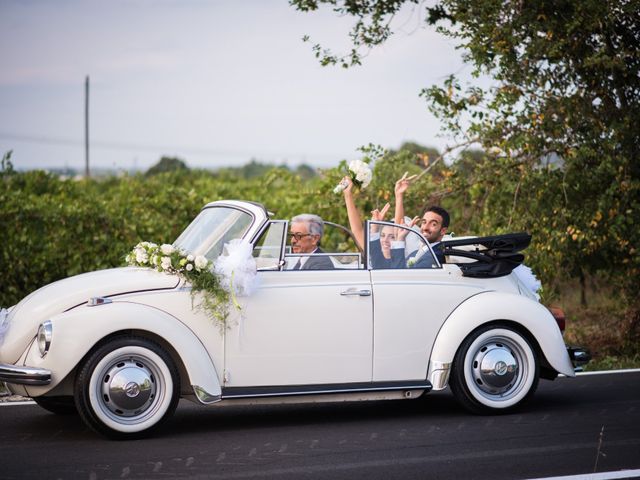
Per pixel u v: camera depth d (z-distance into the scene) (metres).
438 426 6.78
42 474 5.37
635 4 9.95
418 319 7.00
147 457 5.78
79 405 6.19
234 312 6.52
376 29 10.82
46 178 18.53
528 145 10.59
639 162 10.86
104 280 6.54
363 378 6.86
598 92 10.77
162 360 6.30
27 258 13.59
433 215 7.85
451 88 10.59
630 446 6.08
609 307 12.84
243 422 6.99
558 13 10.48
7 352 6.26
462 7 10.30
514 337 7.20
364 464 5.62
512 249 7.41
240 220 6.80
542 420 6.97
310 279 6.78
